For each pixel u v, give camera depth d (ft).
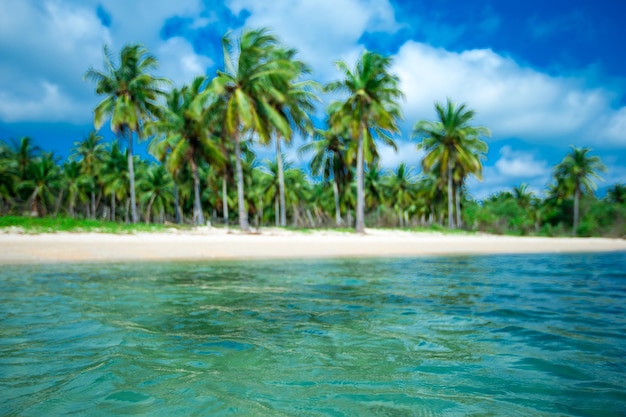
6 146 132.36
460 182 115.34
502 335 13.41
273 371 10.05
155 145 86.17
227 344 12.30
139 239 52.75
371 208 154.40
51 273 28.76
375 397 8.51
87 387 8.86
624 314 16.60
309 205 165.99
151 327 14.24
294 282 25.59
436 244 61.98
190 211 160.56
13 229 52.70
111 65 80.33
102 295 20.42
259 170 146.82
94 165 142.82
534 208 182.19
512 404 8.19
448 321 15.40
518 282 26.05
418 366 10.47
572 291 22.56
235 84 71.00
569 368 10.32
